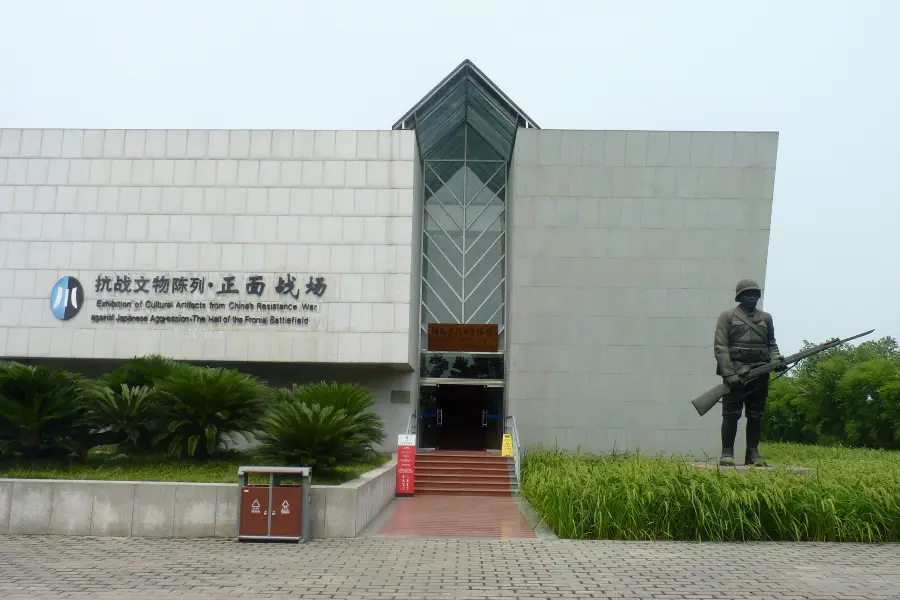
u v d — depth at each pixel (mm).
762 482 13516
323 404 18859
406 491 20328
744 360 18281
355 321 24344
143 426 16234
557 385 25656
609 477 13828
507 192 29672
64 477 14086
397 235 24609
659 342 25703
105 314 24688
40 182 25219
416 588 9008
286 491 12414
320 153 25078
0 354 24625
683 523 12922
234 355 24344
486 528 14305
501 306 29250
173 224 24938
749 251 25812
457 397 29000
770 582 9555
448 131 29266
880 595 8922
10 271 24922
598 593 8867
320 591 8805
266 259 24688
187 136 25266
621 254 25984
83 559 10672
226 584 9133
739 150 26047
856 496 13219
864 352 62250
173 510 12789
